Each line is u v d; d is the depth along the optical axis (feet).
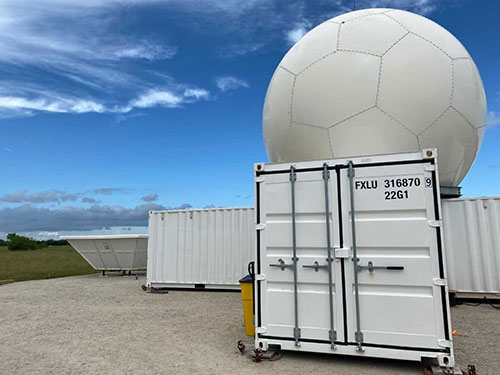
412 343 12.11
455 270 25.95
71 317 21.67
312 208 13.76
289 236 13.98
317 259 13.47
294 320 13.51
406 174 12.95
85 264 71.67
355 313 12.81
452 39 22.56
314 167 13.98
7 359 13.91
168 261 34.86
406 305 12.36
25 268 62.28
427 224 12.50
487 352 14.53
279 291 13.85
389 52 19.70
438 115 19.70
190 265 34.17
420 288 12.32
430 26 21.89
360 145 19.21
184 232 34.88
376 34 20.34
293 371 12.39
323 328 13.12
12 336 17.35
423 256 12.42
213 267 33.53
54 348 15.29
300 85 21.17
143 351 14.76
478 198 26.05
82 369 12.70
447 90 20.10
